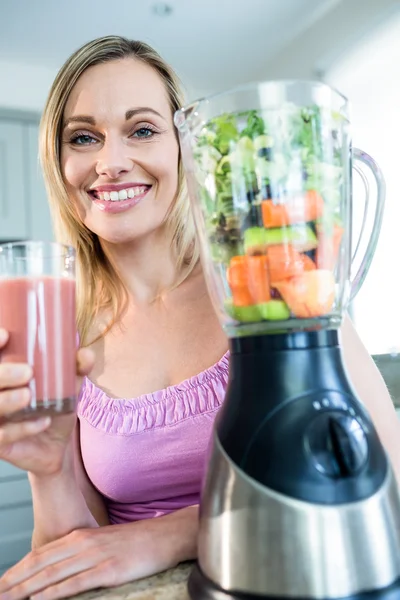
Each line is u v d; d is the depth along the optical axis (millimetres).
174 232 978
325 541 393
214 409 838
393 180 2020
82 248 1039
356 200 1533
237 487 421
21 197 2418
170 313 948
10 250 493
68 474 645
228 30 2283
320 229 440
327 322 446
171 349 920
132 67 899
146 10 2109
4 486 2092
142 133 905
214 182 453
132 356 940
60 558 560
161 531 585
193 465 852
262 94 432
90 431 891
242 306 441
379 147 2045
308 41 2273
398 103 1960
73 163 909
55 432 577
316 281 433
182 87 983
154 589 511
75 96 896
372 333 2158
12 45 2348
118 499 909
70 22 2174
